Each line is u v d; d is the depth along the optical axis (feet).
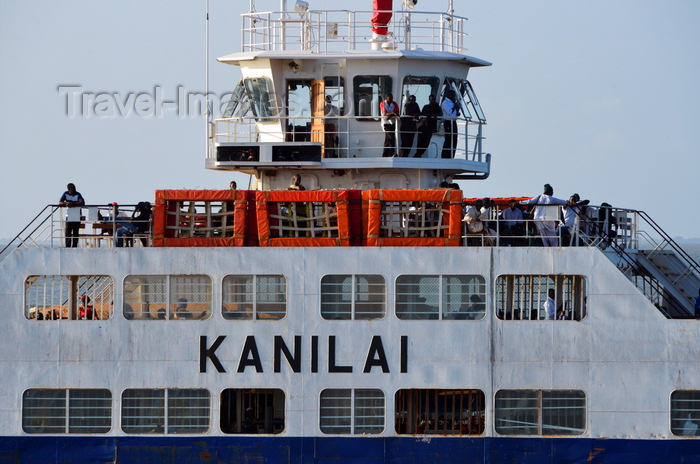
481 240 344.28
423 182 389.39
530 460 331.36
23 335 334.65
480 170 402.93
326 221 340.18
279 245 336.08
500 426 332.19
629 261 371.15
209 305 333.83
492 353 331.16
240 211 339.77
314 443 331.77
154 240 339.98
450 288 332.19
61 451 333.83
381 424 331.98
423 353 331.16
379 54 383.45
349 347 331.36
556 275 331.57
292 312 331.77
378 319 331.36
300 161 376.27
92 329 333.83
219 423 333.01
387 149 387.55
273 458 332.60
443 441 331.16
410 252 331.36
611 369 331.16
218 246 337.11
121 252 334.44
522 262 331.57
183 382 333.01
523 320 331.36
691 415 330.75
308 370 331.77
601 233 366.02
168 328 332.80
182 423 333.83
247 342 331.98
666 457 330.54
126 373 333.42
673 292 379.55
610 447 330.75
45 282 336.08
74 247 341.82
